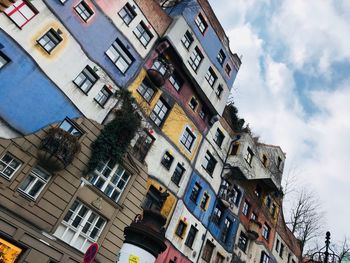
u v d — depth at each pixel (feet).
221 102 88.89
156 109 70.74
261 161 99.55
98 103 57.52
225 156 91.56
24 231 43.62
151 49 71.15
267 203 107.65
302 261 114.21
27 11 50.62
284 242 112.27
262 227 102.27
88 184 52.11
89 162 52.54
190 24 80.94
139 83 66.69
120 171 58.85
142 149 64.44
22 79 48.11
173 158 71.82
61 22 54.75
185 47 77.61
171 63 75.15
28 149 46.44
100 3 61.98
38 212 45.70
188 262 69.82
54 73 52.21
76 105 54.29
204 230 77.20
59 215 47.96
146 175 63.10
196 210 76.02
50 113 50.57
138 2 69.62
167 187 68.39
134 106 63.41
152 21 72.74
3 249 41.98
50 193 47.47
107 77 60.29
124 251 21.68
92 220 52.85
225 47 94.89
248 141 94.38
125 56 65.67
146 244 21.72
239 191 94.17
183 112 77.46
